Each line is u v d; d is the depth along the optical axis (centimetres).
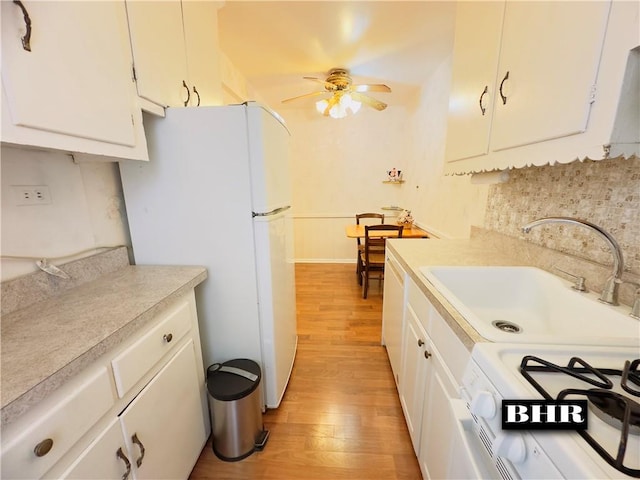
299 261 450
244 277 138
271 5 171
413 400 131
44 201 102
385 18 186
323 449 136
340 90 270
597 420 44
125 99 96
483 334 71
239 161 125
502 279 125
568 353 61
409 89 332
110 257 127
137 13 102
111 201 132
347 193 426
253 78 285
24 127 65
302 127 409
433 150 284
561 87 76
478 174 153
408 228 324
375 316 273
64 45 74
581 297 93
